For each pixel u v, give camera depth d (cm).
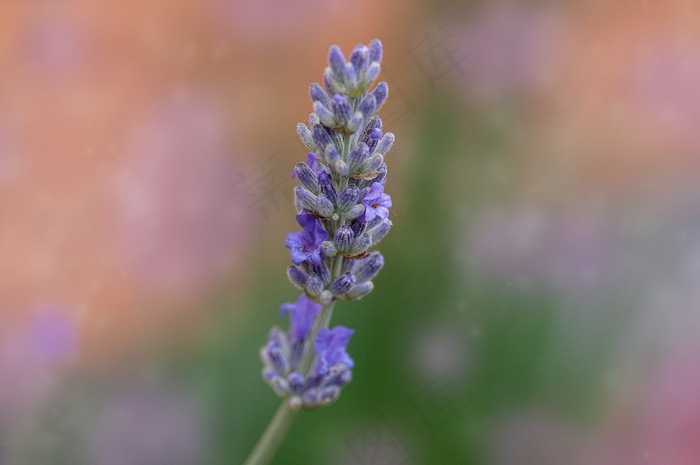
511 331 36
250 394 35
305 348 26
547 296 36
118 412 34
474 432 34
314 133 25
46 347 34
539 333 35
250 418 35
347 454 34
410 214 37
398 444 34
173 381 35
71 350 34
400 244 37
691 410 34
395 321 36
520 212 37
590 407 35
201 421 34
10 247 37
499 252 37
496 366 35
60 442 33
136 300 37
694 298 36
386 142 26
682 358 35
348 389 35
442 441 34
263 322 36
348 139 25
